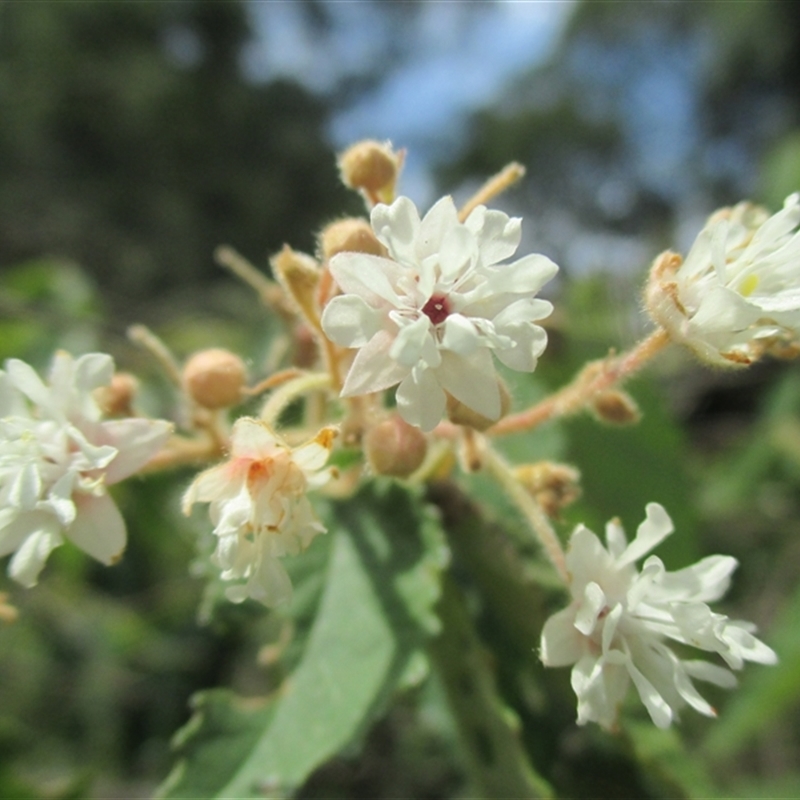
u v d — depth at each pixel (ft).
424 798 0.33
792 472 0.31
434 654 0.16
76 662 0.36
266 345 0.25
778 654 0.21
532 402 0.23
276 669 0.15
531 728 0.17
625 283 0.30
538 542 0.18
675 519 0.22
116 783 0.35
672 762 0.17
